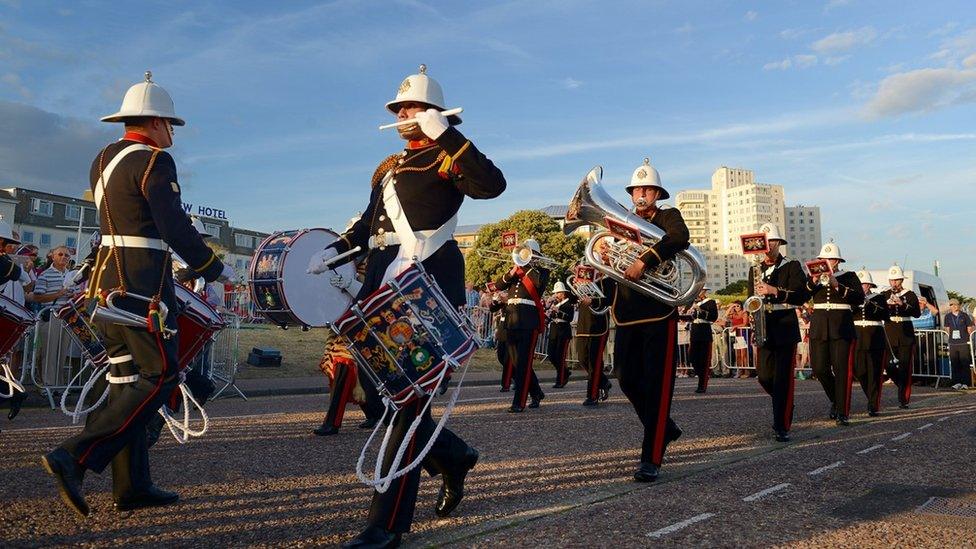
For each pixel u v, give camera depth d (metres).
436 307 3.38
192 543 3.49
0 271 7.52
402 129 3.72
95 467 3.62
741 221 181.62
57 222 58.78
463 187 3.51
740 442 6.60
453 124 3.92
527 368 9.12
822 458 5.68
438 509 3.97
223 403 10.49
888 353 11.55
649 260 5.05
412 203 3.56
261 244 6.21
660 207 5.52
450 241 3.65
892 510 4.08
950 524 3.81
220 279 3.95
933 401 11.04
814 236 191.12
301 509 4.13
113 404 3.73
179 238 3.76
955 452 5.96
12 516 3.95
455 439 3.87
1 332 6.84
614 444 6.43
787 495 4.43
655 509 4.07
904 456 5.78
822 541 3.50
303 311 6.02
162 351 3.83
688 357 18.77
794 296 6.86
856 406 10.20
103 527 3.76
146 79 4.09
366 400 7.30
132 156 3.88
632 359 5.26
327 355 7.34
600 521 3.82
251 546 3.44
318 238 6.16
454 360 3.34
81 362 9.99
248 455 5.90
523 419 8.34
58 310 5.55
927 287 21.94
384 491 3.28
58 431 7.27
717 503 4.21
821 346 8.23
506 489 4.62
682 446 6.38
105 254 3.87
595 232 5.58
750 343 17.69
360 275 6.14
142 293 3.80
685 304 5.15
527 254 9.28
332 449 6.23
